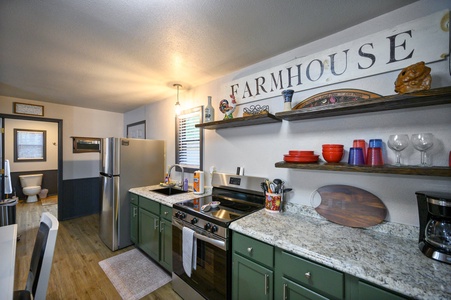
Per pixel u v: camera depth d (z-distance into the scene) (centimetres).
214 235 148
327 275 98
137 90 285
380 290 84
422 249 101
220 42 162
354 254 100
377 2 120
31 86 266
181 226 178
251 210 170
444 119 112
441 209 94
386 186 129
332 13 129
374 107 122
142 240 250
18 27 140
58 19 132
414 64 107
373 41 132
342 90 145
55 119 364
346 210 141
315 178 160
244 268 133
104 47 168
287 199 176
